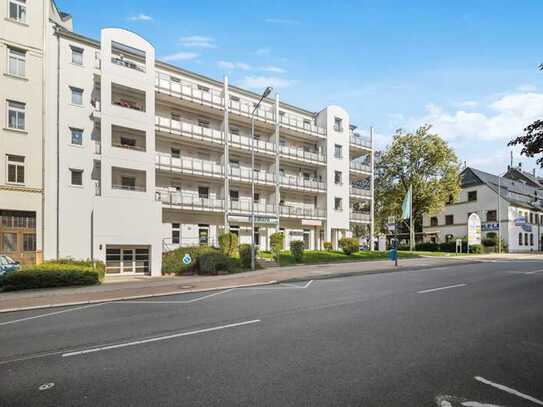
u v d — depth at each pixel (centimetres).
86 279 1533
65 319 892
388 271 2056
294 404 392
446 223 5319
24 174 2083
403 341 621
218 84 3191
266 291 1316
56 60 2266
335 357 543
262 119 3291
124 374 493
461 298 1062
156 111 2859
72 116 2278
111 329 761
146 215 2331
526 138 845
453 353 555
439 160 4078
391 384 441
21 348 633
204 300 1139
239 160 3325
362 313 860
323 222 3725
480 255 3631
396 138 4369
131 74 2392
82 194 2264
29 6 2161
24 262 2055
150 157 2417
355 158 4422
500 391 421
